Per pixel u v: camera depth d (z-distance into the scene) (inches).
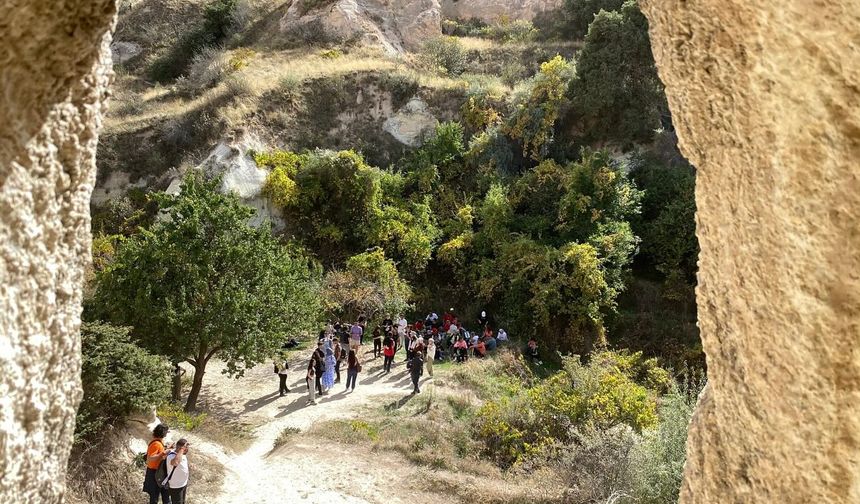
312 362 649.0
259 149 1052.5
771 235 121.0
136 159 1063.6
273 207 1007.0
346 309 861.2
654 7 141.9
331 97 1147.9
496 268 924.6
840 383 111.9
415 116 1149.7
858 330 108.3
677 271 924.0
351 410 625.9
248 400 660.1
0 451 109.5
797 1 102.6
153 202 1012.5
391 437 559.5
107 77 138.1
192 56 1401.3
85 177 136.3
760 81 117.9
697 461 155.3
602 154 968.9
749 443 135.5
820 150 108.1
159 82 1375.5
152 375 477.1
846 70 101.0
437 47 1309.1
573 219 944.3
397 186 1037.2
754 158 124.3
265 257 639.8
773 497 128.9
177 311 589.3
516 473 529.3
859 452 112.0
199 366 615.8
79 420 424.8
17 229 114.4
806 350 115.7
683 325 886.4
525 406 612.7
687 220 933.2
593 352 781.9
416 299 935.0
